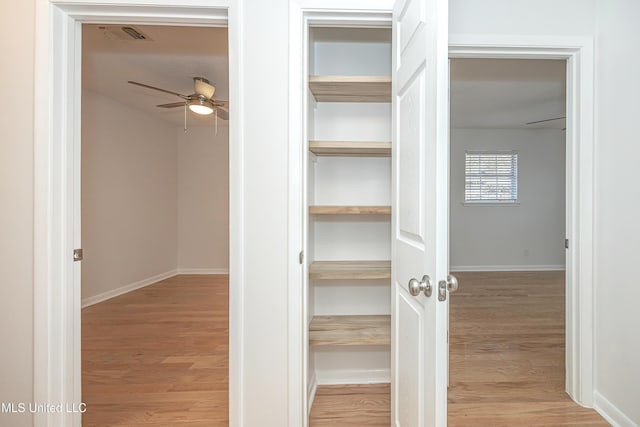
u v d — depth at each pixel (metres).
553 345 2.81
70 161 1.60
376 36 2.08
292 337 1.57
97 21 1.62
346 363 2.18
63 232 1.57
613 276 1.79
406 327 1.37
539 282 5.08
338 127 2.09
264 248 1.58
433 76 1.05
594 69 1.90
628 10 1.69
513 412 1.91
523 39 1.89
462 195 5.92
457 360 2.54
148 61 3.23
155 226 5.30
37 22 1.51
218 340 2.94
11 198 1.54
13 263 1.54
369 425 1.78
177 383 2.22
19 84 1.52
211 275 5.81
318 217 2.12
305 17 1.58
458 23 1.89
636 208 1.66
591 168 1.92
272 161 1.57
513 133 5.91
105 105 4.26
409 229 1.31
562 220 5.96
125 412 1.90
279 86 1.56
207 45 2.92
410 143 1.29
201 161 5.93
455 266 5.96
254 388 1.58
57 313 1.55
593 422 1.82
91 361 2.54
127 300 4.23
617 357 1.77
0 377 1.54
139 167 4.92
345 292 2.12
